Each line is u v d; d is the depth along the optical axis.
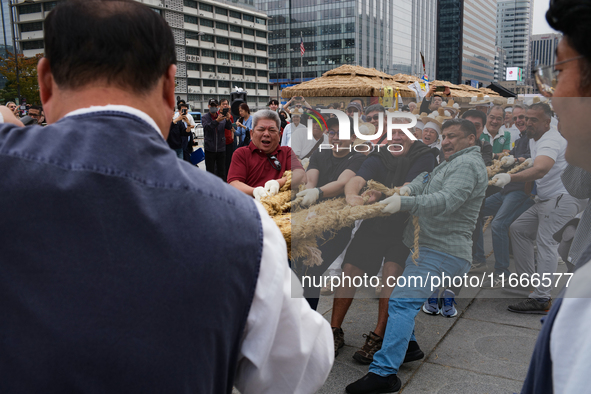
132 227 0.61
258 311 0.71
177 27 79.31
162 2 75.81
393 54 95.38
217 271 0.64
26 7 72.62
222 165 8.42
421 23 103.88
